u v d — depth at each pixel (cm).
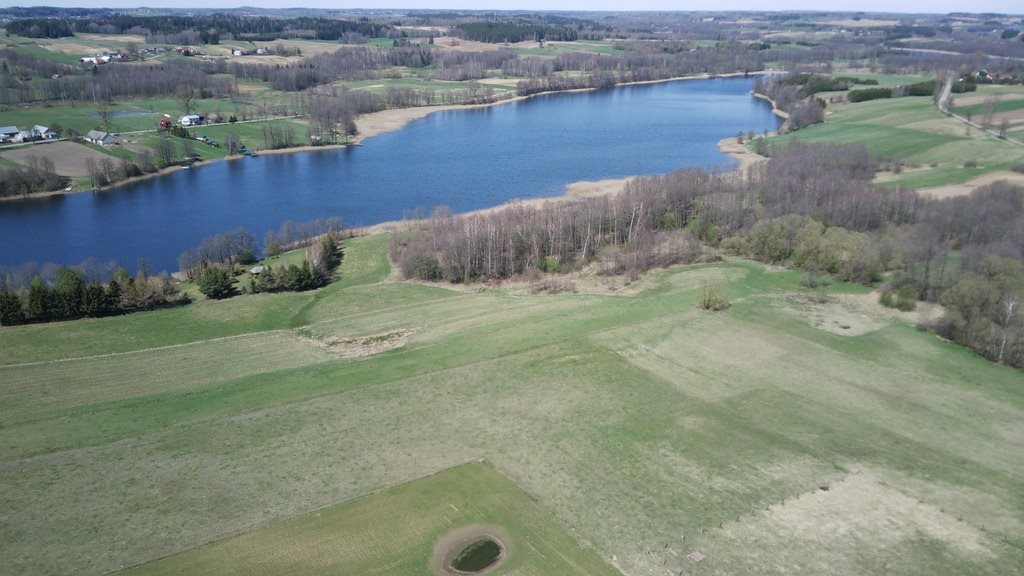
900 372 9725
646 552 6297
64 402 9094
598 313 11956
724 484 7275
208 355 10769
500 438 8131
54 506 6869
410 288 14100
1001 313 10531
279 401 9019
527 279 14375
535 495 7106
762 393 9181
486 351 10450
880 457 7769
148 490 7144
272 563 6162
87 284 12581
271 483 7281
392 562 6194
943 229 14612
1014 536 6512
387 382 9512
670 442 8038
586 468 7550
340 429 8325
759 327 11169
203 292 13312
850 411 8744
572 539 6475
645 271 14350
